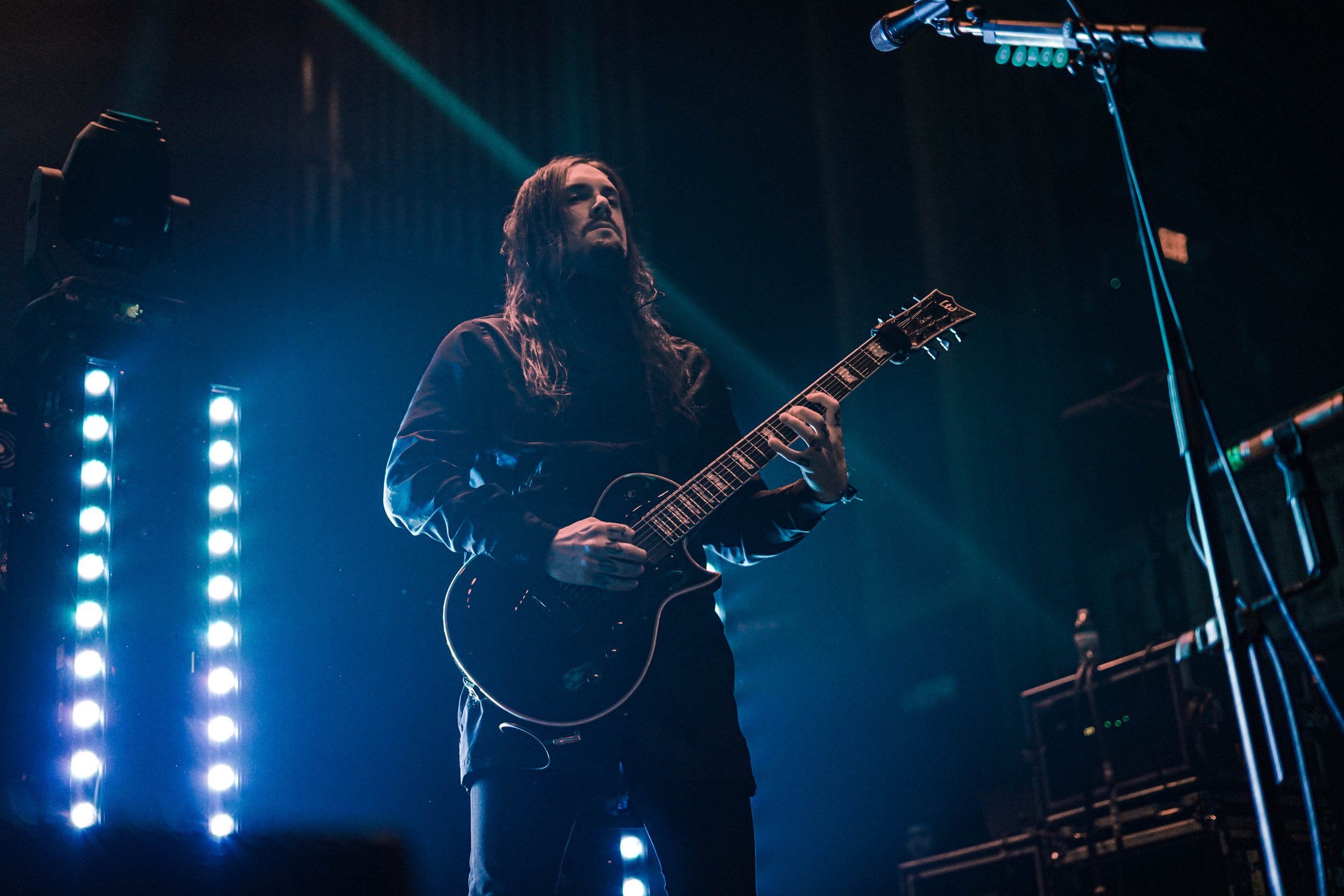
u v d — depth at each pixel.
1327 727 3.52
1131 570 5.60
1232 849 3.46
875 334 2.32
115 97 3.74
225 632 2.58
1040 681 5.86
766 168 7.05
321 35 4.99
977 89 6.73
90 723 2.30
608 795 1.86
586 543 1.85
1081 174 6.13
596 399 2.13
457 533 1.92
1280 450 1.85
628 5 6.79
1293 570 4.72
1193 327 5.52
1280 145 5.21
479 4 5.93
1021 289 6.35
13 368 2.66
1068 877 3.95
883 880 5.96
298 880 2.38
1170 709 3.75
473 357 2.15
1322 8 5.03
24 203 3.38
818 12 7.36
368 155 4.97
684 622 1.94
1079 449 5.94
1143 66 5.56
